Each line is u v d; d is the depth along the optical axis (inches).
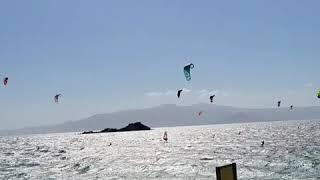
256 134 6284.5
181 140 5531.5
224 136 6161.4
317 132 6131.9
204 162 2551.7
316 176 1787.6
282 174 1873.8
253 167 2165.4
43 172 2349.9
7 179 2063.2
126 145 4877.0
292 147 3479.3
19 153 4276.6
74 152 4060.0
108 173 2183.8
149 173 2103.8
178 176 1946.4
